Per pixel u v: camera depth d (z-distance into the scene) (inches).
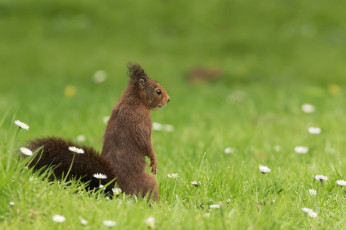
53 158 242.8
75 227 200.8
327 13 1155.9
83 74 884.6
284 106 640.4
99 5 1165.1
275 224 210.2
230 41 1050.7
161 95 270.1
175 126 538.3
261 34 1077.1
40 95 733.3
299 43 1048.2
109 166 245.8
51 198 221.0
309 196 263.0
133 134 253.0
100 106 623.5
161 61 963.3
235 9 1175.6
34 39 1027.9
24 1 1155.3
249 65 951.0
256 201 248.4
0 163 224.4
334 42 1060.5
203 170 310.0
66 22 1096.8
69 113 584.1
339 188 283.9
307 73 926.4
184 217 222.1
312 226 219.8
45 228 198.7
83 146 245.4
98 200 236.7
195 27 1111.6
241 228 207.6
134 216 208.7
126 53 989.8
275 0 1211.9
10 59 936.3
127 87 267.1
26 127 252.1
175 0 1206.9
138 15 1143.6
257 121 570.6
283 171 328.2
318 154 386.0
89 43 1027.3
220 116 597.0
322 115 577.6
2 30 1051.9
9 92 776.9
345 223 229.6
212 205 238.8
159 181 281.0
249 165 345.4
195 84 863.1
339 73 926.4
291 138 462.6
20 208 210.4
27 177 228.5
